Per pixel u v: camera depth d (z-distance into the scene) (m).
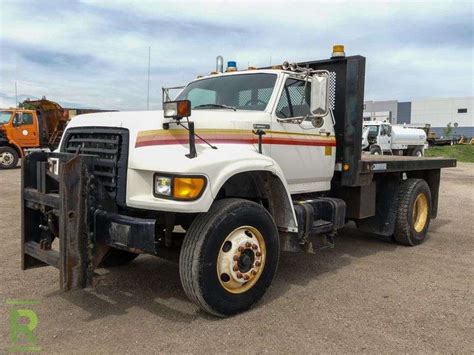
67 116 20.14
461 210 10.38
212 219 3.90
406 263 5.95
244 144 4.56
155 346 3.54
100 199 3.88
